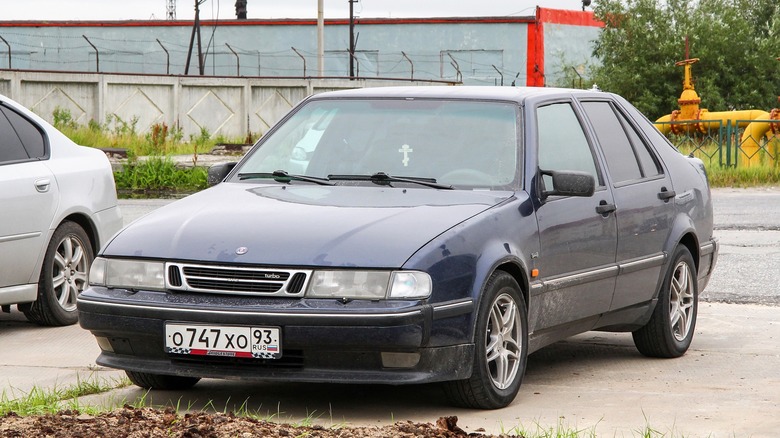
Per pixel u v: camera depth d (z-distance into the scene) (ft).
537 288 21.33
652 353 26.22
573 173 21.63
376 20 187.21
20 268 28.45
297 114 24.64
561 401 21.07
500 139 22.54
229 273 19.04
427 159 22.44
